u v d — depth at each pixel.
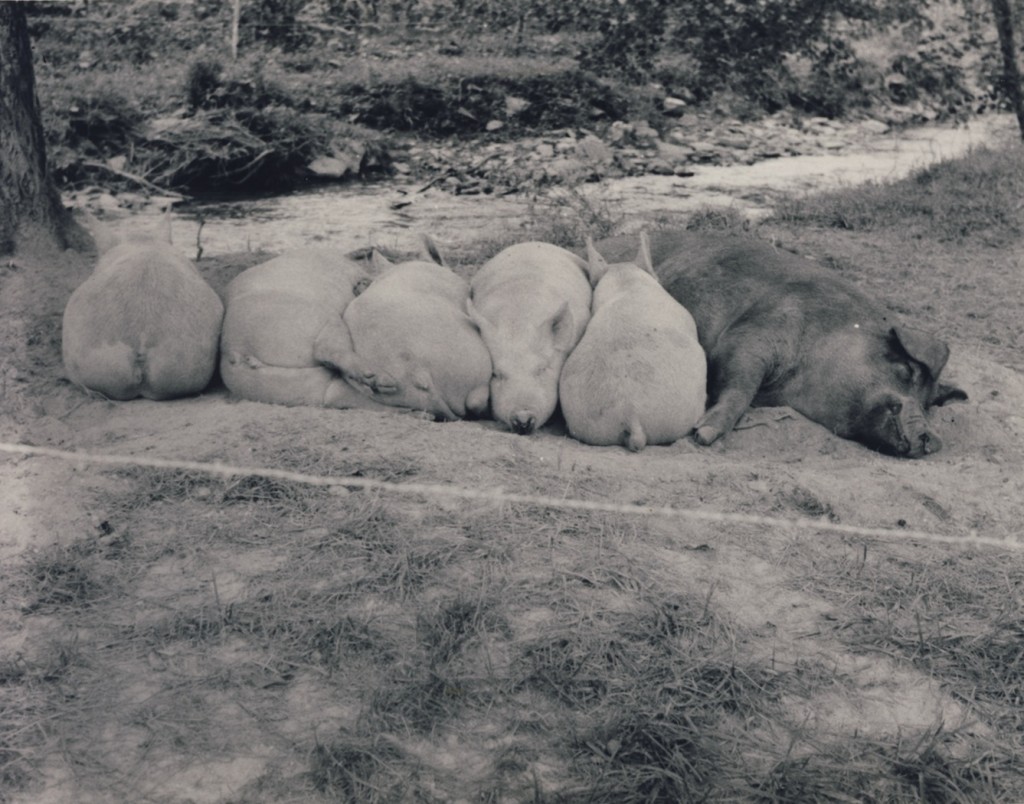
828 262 9.49
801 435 6.07
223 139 14.24
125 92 15.27
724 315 6.70
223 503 4.81
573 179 13.87
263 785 3.38
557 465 5.22
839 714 3.78
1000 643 4.16
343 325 6.04
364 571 4.34
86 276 7.87
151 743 3.54
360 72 17.17
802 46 19.80
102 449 5.33
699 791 3.42
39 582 4.31
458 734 3.61
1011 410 6.47
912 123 18.78
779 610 4.30
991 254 9.84
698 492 5.06
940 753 3.61
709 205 11.54
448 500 4.82
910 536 4.84
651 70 18.73
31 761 3.48
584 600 4.23
